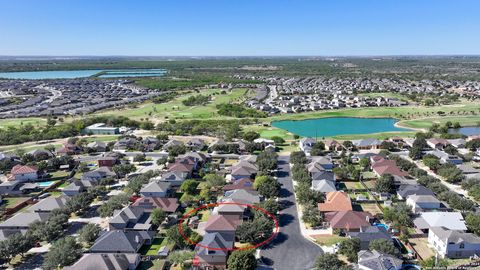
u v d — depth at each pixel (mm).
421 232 86625
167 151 168375
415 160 147250
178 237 81125
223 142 171250
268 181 112375
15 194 116750
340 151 162625
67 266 70000
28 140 191250
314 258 76938
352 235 82500
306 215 93188
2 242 76750
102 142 178000
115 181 127938
